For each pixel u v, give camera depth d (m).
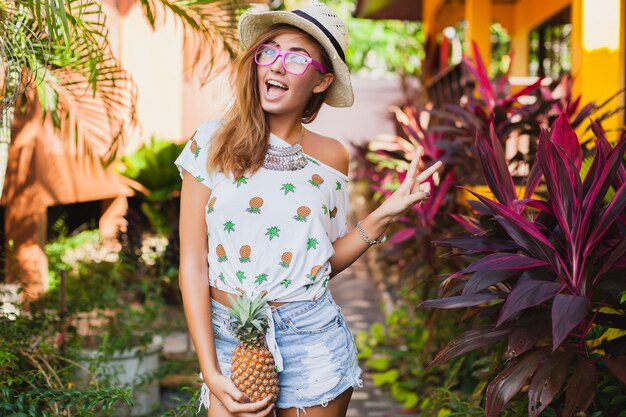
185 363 5.38
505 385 2.32
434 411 3.63
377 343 6.20
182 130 9.88
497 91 5.05
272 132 2.58
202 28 4.26
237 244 2.47
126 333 4.66
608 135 5.26
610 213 2.37
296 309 2.50
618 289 2.41
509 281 2.66
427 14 11.66
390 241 5.00
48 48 3.36
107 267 6.12
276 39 2.55
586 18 5.48
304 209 2.49
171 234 7.04
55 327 4.18
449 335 4.95
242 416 2.42
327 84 2.66
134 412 4.44
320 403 2.54
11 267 5.30
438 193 4.94
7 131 3.34
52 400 2.94
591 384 2.28
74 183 6.89
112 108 4.26
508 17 10.59
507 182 2.81
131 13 8.16
